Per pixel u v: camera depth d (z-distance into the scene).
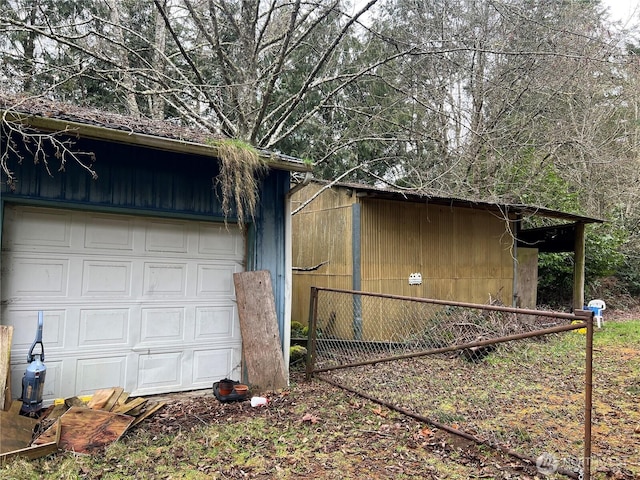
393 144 12.12
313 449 3.68
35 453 3.32
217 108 8.15
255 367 5.17
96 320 4.63
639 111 15.29
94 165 4.56
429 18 10.89
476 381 5.70
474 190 10.67
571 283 12.55
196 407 4.66
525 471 3.26
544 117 12.25
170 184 5.00
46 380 4.33
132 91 7.44
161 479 3.14
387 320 8.01
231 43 8.90
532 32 10.54
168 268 5.09
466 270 9.15
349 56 11.35
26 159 4.20
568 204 12.05
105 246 4.71
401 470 3.31
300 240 9.34
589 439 2.90
